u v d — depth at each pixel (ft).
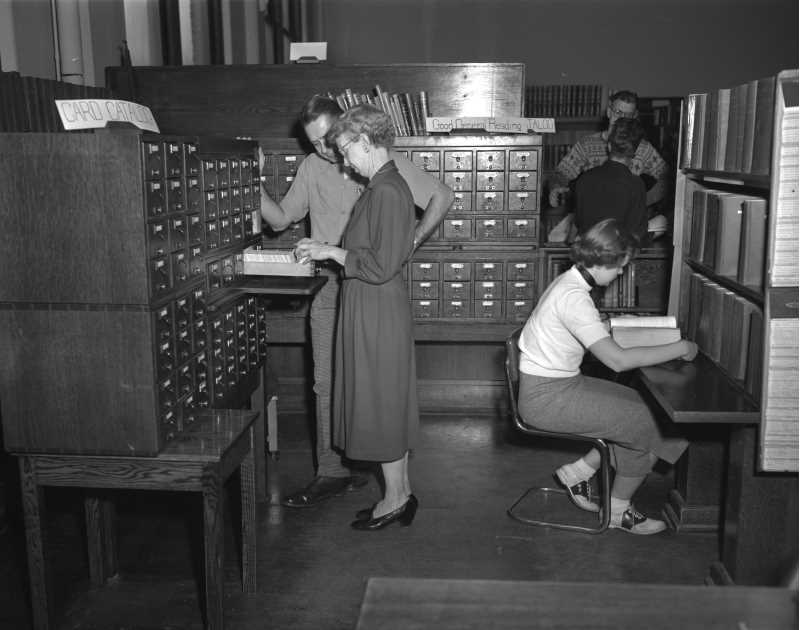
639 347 11.84
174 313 9.80
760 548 10.53
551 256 18.07
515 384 13.30
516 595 4.81
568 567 11.95
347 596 11.12
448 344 19.22
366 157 11.80
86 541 12.78
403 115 17.40
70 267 9.05
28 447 9.45
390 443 12.39
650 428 12.44
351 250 12.17
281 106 18.19
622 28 38.27
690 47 38.19
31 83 12.87
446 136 16.96
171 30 21.61
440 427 18.20
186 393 10.23
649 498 14.62
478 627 4.53
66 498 14.38
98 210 8.89
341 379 12.80
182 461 9.43
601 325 11.91
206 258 11.07
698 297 12.75
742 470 10.44
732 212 11.13
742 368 10.55
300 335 17.62
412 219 11.91
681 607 4.66
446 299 17.69
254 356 13.56
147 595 11.18
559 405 12.51
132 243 8.93
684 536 12.94
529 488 14.85
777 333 9.32
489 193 17.19
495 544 12.67
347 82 18.13
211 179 11.28
